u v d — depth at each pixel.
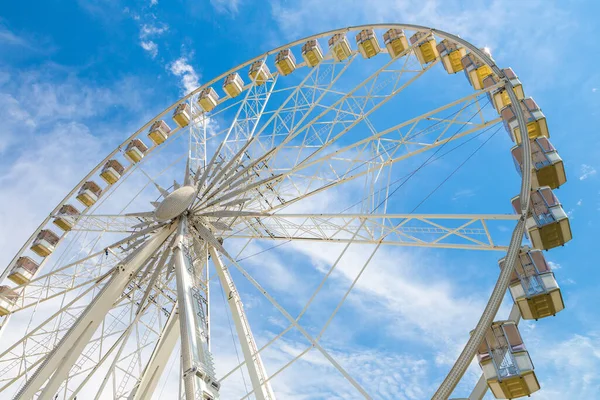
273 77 30.48
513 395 14.04
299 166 23.25
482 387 14.24
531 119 20.56
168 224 22.98
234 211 22.70
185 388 14.42
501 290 14.70
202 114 30.97
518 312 15.62
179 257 19.56
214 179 24.05
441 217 18.25
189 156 25.66
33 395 17.80
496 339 14.49
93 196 30.59
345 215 20.28
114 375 19.95
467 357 13.38
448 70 25.67
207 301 21.03
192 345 15.75
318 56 30.00
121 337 20.86
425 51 25.83
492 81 22.17
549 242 16.72
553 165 18.44
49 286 24.75
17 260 28.14
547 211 16.70
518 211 17.72
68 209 29.88
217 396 14.84
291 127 24.70
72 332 18.92
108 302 20.16
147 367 21.20
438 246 18.66
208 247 22.73
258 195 24.03
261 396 17.14
